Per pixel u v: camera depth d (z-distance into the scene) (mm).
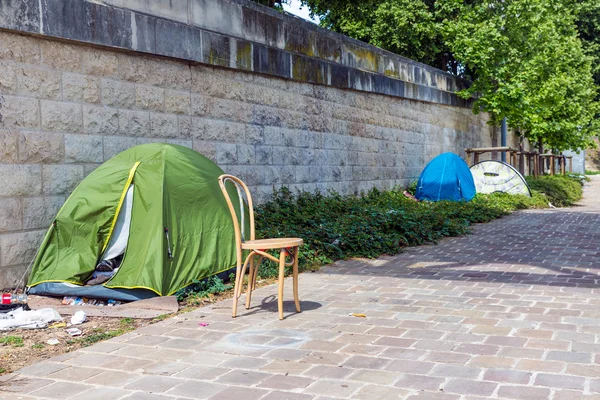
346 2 18438
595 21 31078
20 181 6930
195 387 3779
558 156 34781
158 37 8789
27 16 6883
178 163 7133
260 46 11094
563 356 4199
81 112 7730
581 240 10461
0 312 5844
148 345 4734
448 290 6586
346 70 14125
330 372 3998
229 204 5625
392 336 4824
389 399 3512
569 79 23578
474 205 14719
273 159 11664
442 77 20000
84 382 3916
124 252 6605
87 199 6777
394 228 10859
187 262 6711
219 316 5660
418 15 22750
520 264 8172
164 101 9102
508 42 20750
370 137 15539
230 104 10516
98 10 7816
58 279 6562
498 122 22469
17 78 6922
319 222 10648
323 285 7051
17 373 4117
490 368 3992
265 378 3914
